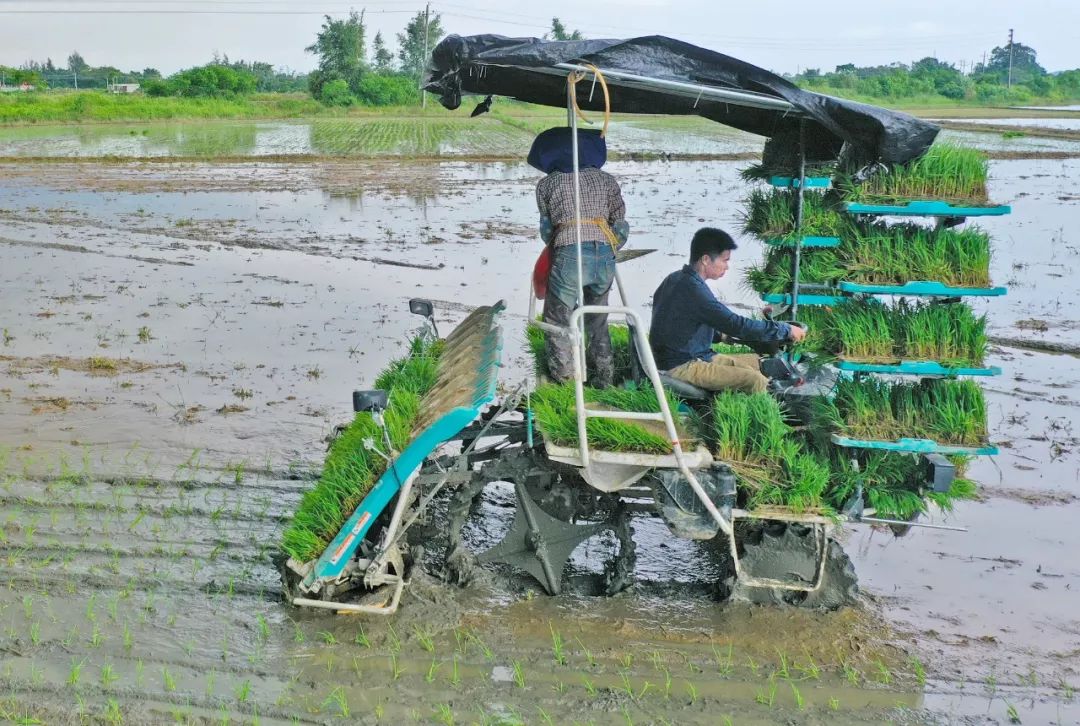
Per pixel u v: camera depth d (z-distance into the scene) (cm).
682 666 500
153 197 2456
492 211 2223
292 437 798
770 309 632
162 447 768
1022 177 2856
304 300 1311
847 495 546
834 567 557
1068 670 499
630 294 1304
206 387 930
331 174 3058
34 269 1517
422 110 6638
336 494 539
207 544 611
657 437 513
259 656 497
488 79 605
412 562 568
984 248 547
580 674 491
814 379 589
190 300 1310
